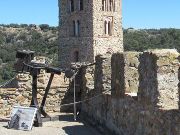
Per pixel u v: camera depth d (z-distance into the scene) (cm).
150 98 1228
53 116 1986
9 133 1666
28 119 1759
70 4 7469
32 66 1880
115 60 1560
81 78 2184
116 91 1557
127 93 1455
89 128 1769
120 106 1509
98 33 7312
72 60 7438
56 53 9144
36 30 11544
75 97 2203
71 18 7456
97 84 1806
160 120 1159
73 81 2209
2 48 8956
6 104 2138
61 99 2227
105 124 1688
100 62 1755
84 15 7338
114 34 7469
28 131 1709
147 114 1252
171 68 1180
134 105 1366
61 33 7588
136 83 1480
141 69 1289
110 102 1625
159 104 1174
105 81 1734
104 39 7369
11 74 5862
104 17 7381
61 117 2052
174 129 1080
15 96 2148
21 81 2164
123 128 1477
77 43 7400
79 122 1917
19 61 1895
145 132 1271
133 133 1377
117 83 1542
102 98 1728
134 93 1455
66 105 2184
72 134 1650
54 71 1911
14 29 11675
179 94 1055
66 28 7519
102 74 1738
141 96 1299
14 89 2152
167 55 1184
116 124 1555
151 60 1211
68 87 2231
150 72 1223
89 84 2055
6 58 7600
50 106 2219
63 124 1866
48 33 11269
